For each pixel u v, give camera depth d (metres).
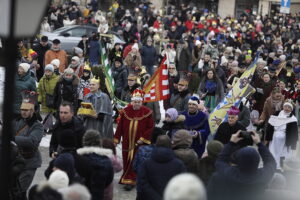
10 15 5.82
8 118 6.15
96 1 52.09
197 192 5.66
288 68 26.80
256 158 8.41
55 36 36.59
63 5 48.84
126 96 19.25
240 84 16.28
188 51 31.14
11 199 9.97
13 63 6.02
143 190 9.88
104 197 10.40
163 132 12.70
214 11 62.22
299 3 62.56
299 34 49.66
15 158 10.19
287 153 15.78
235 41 43.84
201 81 19.39
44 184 7.44
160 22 46.16
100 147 10.12
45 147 17.41
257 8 62.12
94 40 29.48
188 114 14.13
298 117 20.00
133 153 14.02
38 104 18.70
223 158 9.04
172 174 9.80
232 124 13.24
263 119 18.08
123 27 44.31
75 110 18.38
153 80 16.80
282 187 9.06
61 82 18.27
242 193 8.47
